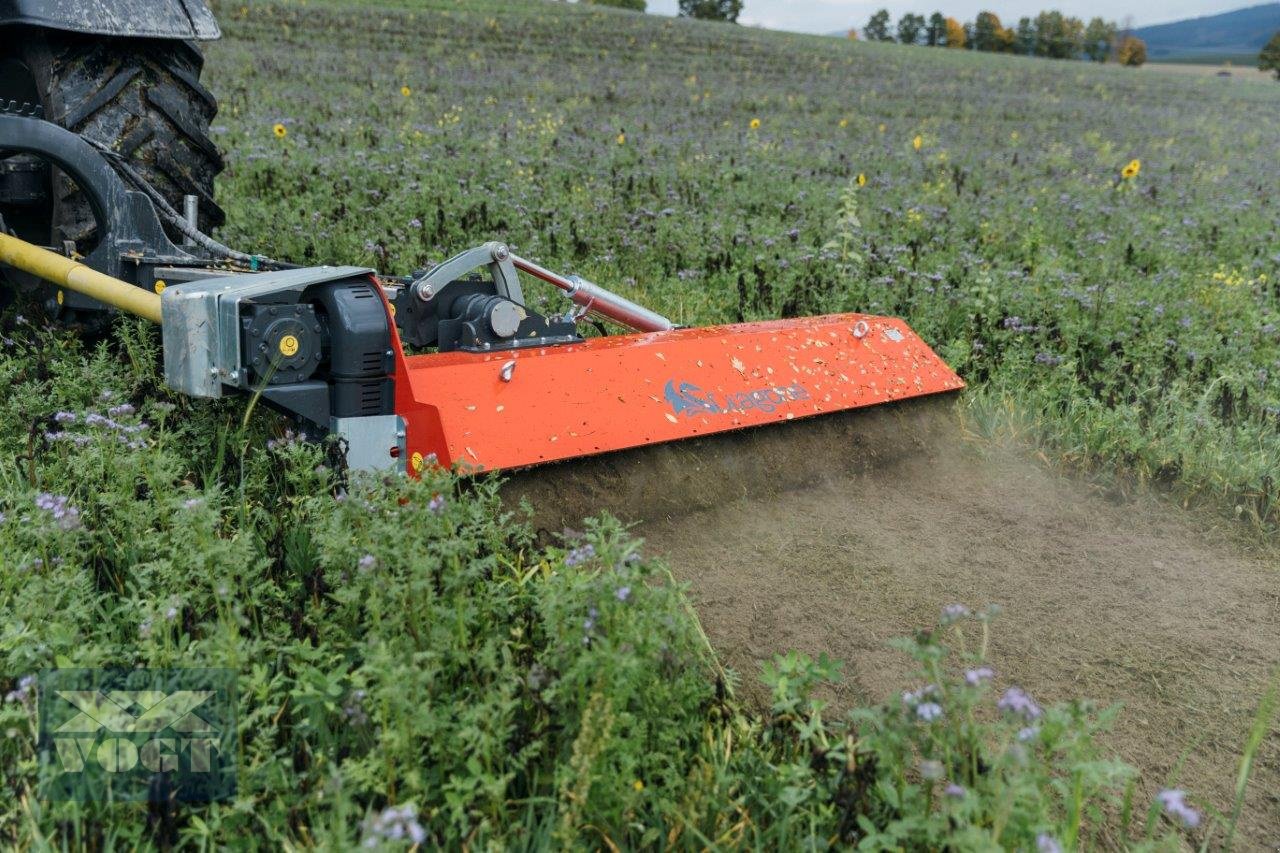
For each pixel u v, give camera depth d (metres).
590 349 3.35
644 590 2.17
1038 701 2.59
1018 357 4.94
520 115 15.89
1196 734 2.49
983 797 1.81
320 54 24.41
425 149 10.99
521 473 3.05
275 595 2.43
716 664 2.59
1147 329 5.77
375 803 1.98
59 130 3.49
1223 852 2.11
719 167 11.42
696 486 3.45
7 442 3.24
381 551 2.27
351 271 2.84
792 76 30.92
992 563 3.33
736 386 3.57
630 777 1.93
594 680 2.07
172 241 4.19
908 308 5.69
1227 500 3.85
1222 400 4.53
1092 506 3.84
